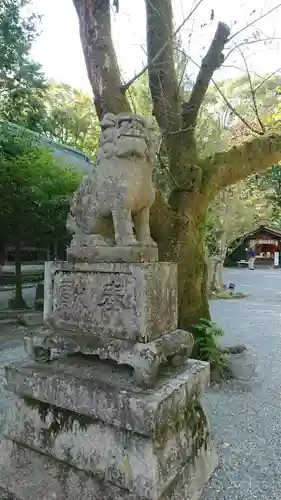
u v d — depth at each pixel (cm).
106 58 378
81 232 230
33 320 734
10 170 708
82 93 2056
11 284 1198
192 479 210
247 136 571
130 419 177
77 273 218
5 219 745
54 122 1872
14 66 714
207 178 438
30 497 208
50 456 208
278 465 252
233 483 229
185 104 448
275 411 346
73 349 209
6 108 800
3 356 520
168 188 475
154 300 201
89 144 1850
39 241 898
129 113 211
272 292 1434
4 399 355
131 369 212
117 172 211
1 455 226
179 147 448
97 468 189
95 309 210
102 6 373
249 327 768
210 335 423
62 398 201
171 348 204
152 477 172
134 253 202
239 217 1264
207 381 235
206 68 414
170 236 421
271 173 1152
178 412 194
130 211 215
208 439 238
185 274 420
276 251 2784
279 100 806
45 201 739
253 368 459
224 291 1355
